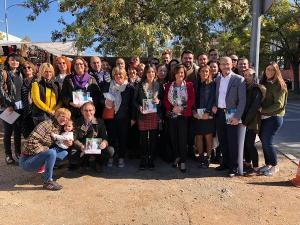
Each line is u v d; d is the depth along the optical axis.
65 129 6.23
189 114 6.84
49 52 11.76
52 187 5.95
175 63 7.63
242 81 6.33
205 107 6.87
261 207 5.24
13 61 7.44
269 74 6.40
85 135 6.60
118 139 7.29
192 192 5.82
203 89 6.90
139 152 7.94
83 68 6.79
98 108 7.14
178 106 6.80
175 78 6.89
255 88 6.36
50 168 5.94
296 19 31.27
